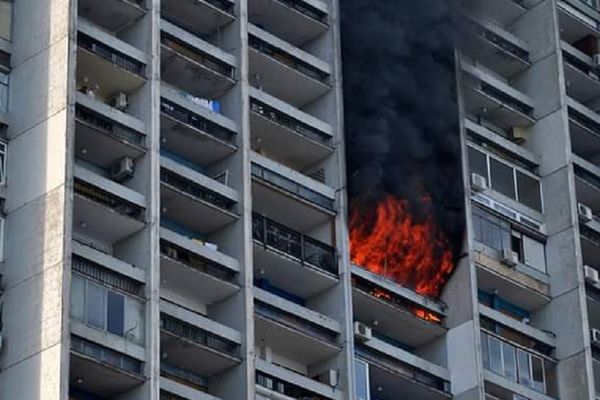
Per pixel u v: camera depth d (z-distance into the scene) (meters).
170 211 131.88
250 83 142.62
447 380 140.62
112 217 125.94
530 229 151.38
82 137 127.69
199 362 127.44
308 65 143.88
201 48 136.75
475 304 142.62
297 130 140.62
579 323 147.88
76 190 125.38
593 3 165.62
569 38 164.50
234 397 127.00
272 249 134.38
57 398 117.44
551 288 150.38
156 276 125.06
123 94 131.00
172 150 135.12
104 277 123.56
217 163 135.88
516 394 143.12
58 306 119.69
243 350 128.12
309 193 138.88
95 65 130.00
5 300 122.19
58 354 118.56
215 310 130.62
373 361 136.50
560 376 146.88
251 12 144.75
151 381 121.75
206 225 133.00
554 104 156.75
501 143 152.88
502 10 160.00
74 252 122.69
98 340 121.19
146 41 132.62
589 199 156.75
